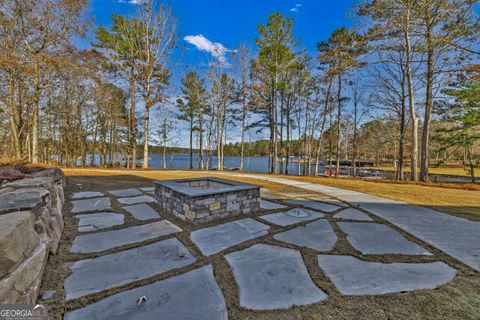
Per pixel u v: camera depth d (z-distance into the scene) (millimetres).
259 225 3936
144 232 3518
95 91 17578
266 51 16078
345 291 2041
